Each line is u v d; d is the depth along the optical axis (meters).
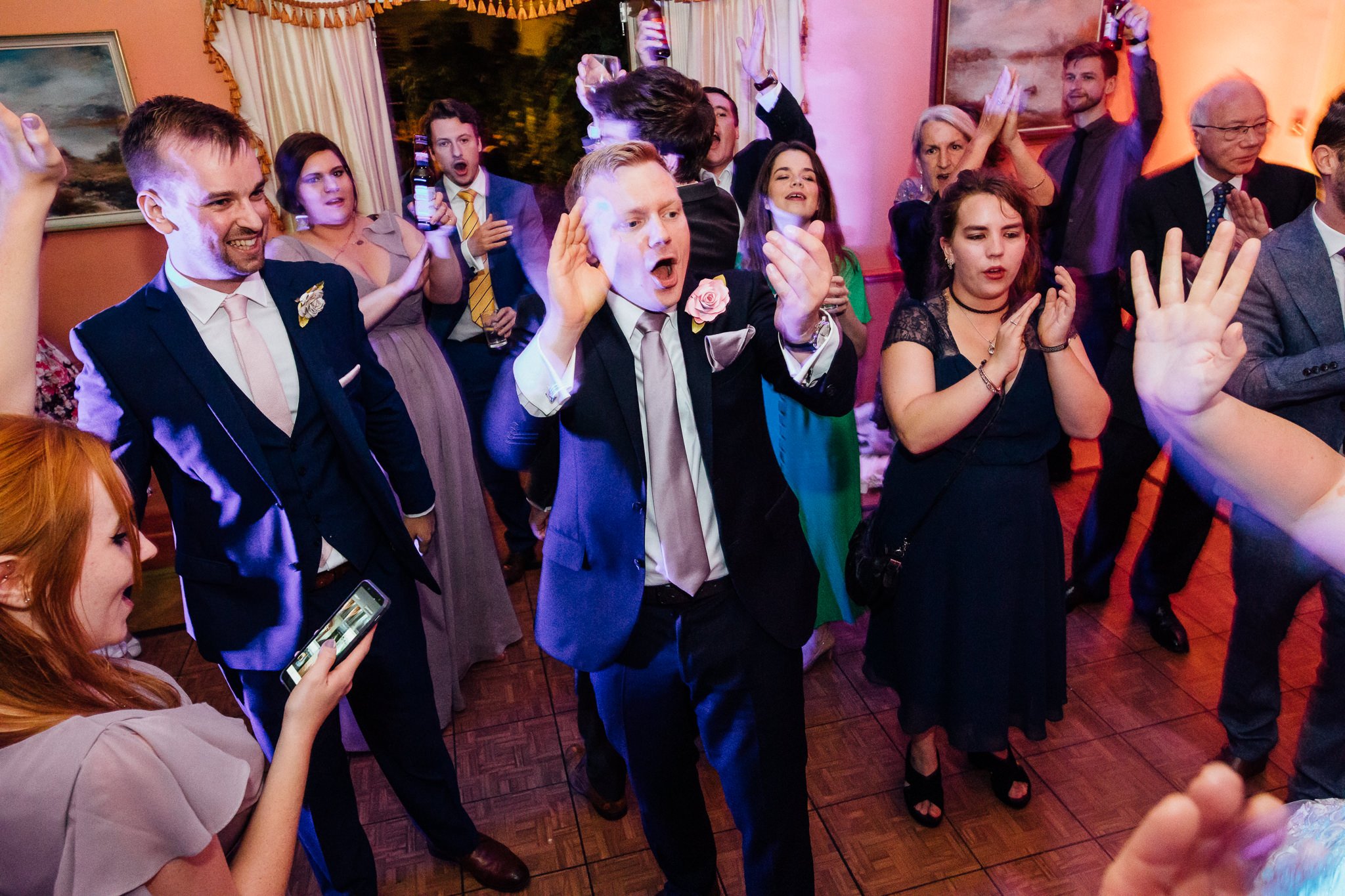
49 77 3.07
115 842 0.78
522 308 1.49
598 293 1.28
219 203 1.41
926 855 2.02
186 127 1.37
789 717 1.52
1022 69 3.99
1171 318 0.79
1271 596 1.96
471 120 3.10
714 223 1.68
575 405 1.39
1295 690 2.50
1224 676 2.17
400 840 2.17
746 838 1.60
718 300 1.34
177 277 1.51
